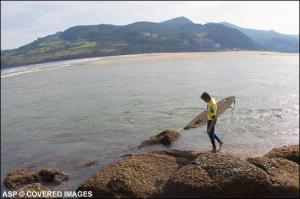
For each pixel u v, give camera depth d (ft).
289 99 92.94
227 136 59.16
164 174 37.83
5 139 70.79
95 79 157.28
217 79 137.18
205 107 85.15
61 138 68.23
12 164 55.36
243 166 33.86
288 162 36.73
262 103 88.28
